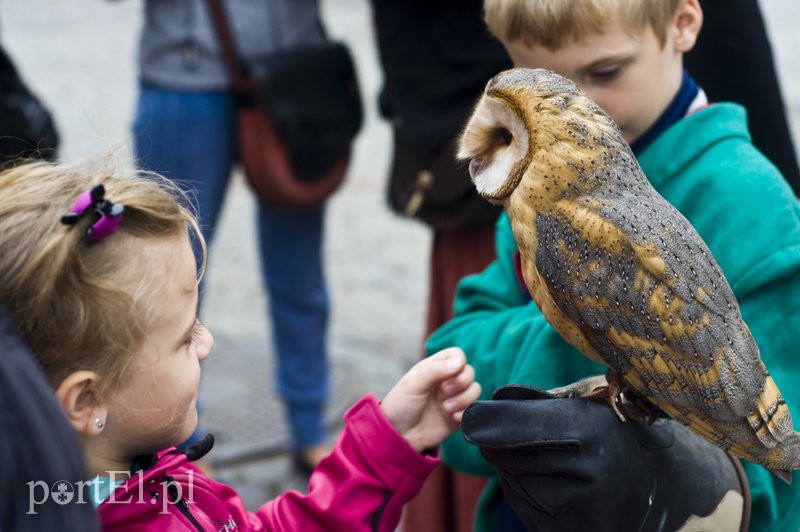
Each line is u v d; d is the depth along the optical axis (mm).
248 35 2982
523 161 1197
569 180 1172
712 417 1186
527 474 1245
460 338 1677
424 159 2316
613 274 1159
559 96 1188
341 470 1347
